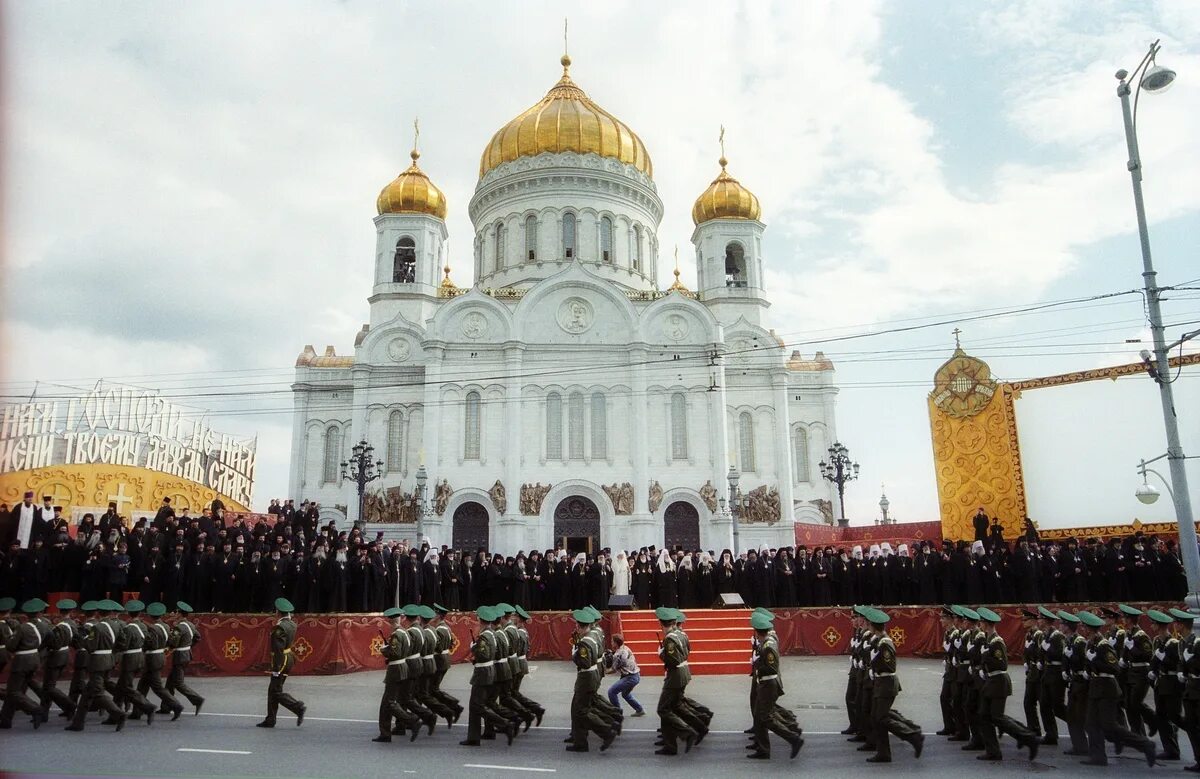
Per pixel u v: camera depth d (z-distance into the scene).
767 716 13.73
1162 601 28.11
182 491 51.66
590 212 60.81
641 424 50.44
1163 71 19.67
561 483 49.31
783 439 53.69
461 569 30.31
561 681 23.78
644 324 52.50
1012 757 13.96
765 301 59.12
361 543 26.95
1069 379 36.09
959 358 39.22
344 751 14.09
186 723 16.70
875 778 12.41
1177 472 19.56
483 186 63.06
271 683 16.30
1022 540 30.48
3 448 41.16
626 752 14.32
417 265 57.03
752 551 31.81
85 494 45.00
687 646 14.59
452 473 49.09
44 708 16.19
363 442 45.97
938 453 39.50
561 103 63.88
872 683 14.18
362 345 53.31
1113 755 14.25
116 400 47.53
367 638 25.41
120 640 16.25
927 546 31.72
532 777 12.33
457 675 25.20
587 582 31.03
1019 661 27.61
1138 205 20.78
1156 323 20.20
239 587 25.05
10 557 23.23
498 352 51.38
